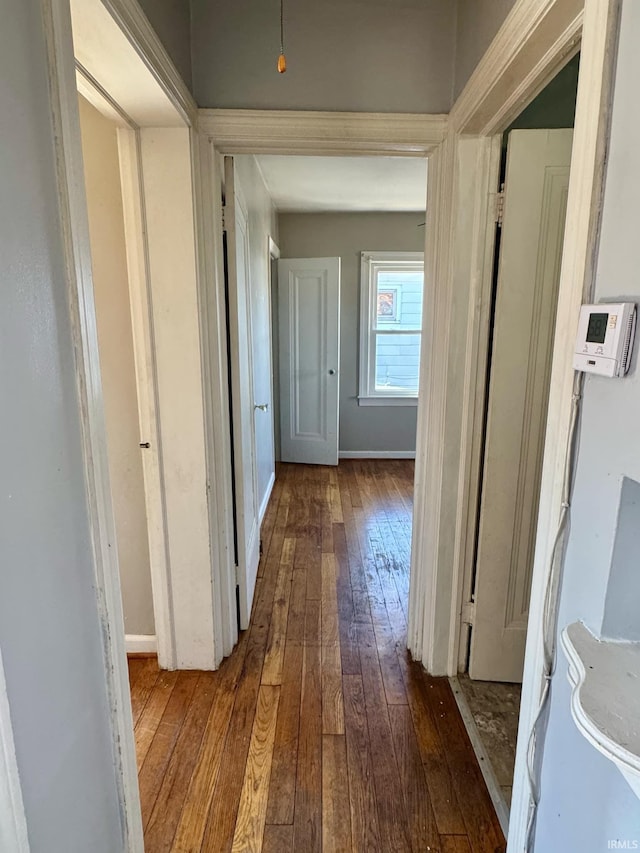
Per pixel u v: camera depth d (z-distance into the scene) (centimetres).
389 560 303
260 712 182
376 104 168
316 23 164
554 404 96
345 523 358
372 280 495
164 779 155
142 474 194
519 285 166
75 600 85
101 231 175
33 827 73
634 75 73
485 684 197
